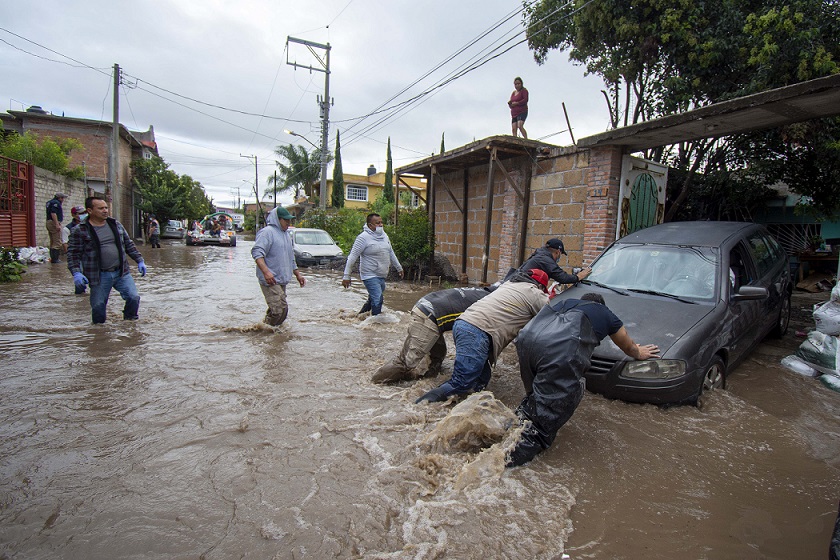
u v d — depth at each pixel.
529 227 10.67
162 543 2.27
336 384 4.55
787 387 4.82
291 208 51.56
